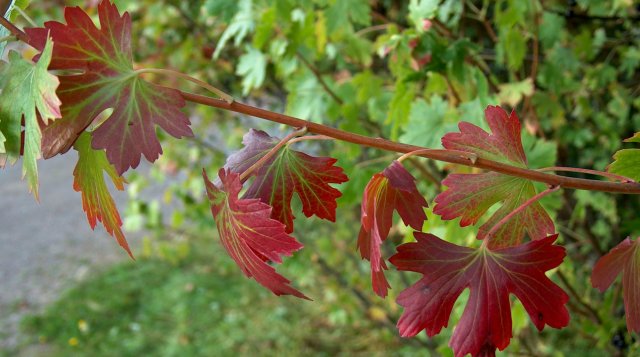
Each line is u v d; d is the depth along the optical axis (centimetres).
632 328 24
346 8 56
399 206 23
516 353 64
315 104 65
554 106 62
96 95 22
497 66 75
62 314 201
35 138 20
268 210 21
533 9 56
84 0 90
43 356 180
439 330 22
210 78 110
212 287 208
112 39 22
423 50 48
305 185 24
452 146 24
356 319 134
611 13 64
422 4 48
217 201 22
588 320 58
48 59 20
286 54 62
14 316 205
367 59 63
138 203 125
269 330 179
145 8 108
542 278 22
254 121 127
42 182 337
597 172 24
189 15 108
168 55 107
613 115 82
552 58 65
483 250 22
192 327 188
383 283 22
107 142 22
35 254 250
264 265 21
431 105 49
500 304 22
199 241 217
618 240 77
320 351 165
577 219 75
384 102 64
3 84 21
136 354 177
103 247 251
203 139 135
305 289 178
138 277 220
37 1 102
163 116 22
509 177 24
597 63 83
